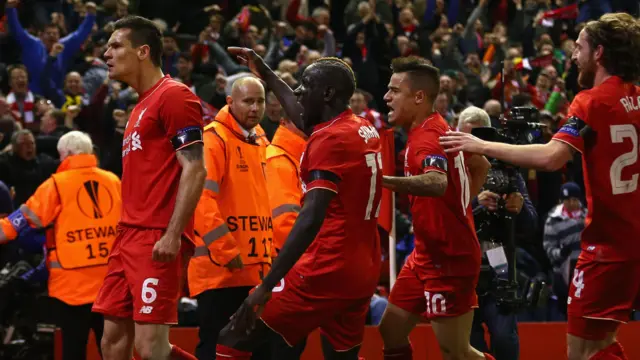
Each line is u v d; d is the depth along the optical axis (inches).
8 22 967.0
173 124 430.6
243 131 549.3
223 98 928.3
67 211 593.9
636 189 420.5
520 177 574.9
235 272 534.0
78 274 593.0
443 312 484.4
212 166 529.3
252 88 543.8
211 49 1016.2
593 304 423.2
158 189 436.5
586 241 427.2
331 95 416.5
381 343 659.4
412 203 490.9
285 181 561.9
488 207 541.0
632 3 1379.2
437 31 1273.4
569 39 1370.6
